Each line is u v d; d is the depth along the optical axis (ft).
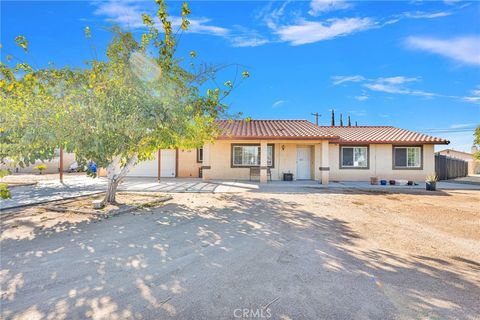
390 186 47.11
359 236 17.70
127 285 10.66
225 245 15.74
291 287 10.55
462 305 9.33
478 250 15.19
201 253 14.38
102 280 11.08
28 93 19.94
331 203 30.14
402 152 56.03
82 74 22.29
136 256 13.85
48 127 19.81
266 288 10.46
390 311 8.90
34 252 14.26
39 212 24.04
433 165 55.21
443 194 38.17
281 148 57.62
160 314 8.67
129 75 22.48
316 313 8.75
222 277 11.44
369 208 27.45
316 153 56.70
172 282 10.95
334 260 13.44
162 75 23.58
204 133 33.45
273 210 26.09
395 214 24.66
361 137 57.77
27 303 9.27
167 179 57.82
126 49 22.99
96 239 16.60
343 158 56.70
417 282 11.07
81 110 21.08
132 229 18.99
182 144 32.60
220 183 49.80
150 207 27.22
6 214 23.24
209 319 8.43
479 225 20.75
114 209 24.44
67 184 46.62
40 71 21.50
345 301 9.52
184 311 8.85
